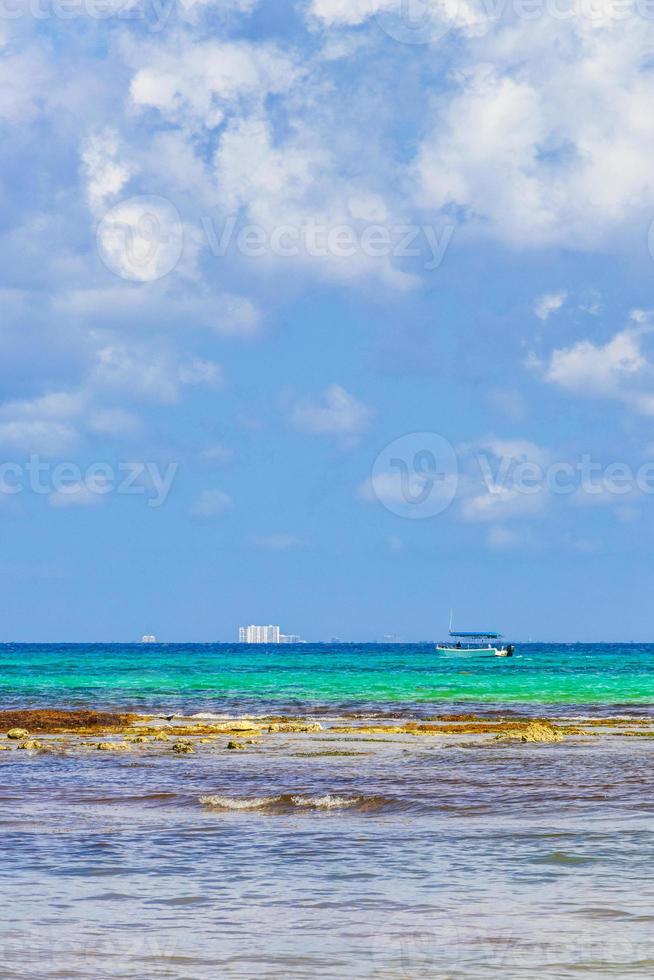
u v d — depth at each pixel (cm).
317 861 2742
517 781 4272
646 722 8194
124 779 4456
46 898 2347
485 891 2397
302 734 6981
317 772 4659
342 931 2083
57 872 2617
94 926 2116
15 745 6031
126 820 3406
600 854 2791
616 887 2419
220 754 5544
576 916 2172
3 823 3344
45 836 3111
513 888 2425
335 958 1900
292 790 4062
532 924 2116
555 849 2867
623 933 2044
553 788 4047
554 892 2380
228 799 3762
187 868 2662
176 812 3578
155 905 2284
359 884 2478
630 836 3045
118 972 1809
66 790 4106
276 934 2058
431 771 4662
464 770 4697
